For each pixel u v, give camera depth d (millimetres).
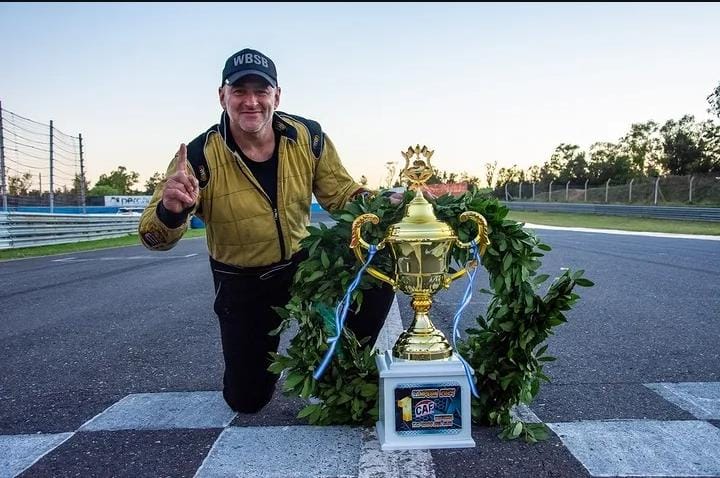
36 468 2172
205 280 8586
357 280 2359
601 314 5168
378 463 2125
